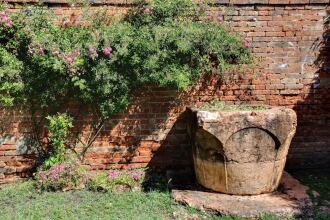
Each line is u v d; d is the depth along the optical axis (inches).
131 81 244.7
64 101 250.2
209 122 211.6
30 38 234.5
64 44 238.7
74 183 235.3
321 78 263.9
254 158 216.8
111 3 247.3
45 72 241.4
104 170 258.8
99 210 209.8
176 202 217.6
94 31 241.4
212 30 244.5
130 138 258.7
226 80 258.5
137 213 207.6
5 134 249.4
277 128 214.7
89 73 241.0
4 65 234.5
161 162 261.7
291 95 263.7
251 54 257.8
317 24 259.8
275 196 221.1
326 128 268.1
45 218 200.4
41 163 251.8
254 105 258.5
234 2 252.7
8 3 240.7
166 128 259.6
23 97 243.4
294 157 268.7
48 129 249.3
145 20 245.0
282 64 260.8
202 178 230.1
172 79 236.1
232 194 221.5
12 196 227.6
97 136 256.4
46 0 242.7
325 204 211.8
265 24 257.0
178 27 240.5
